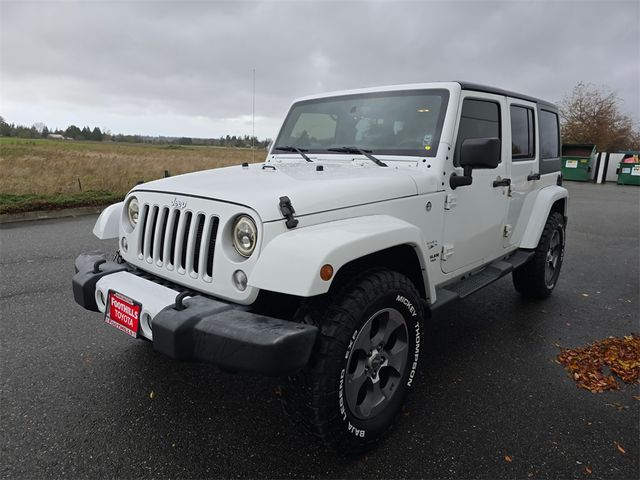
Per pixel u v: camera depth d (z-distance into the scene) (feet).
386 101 10.67
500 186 11.63
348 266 7.40
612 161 63.41
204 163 62.08
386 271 7.50
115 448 7.48
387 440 7.82
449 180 9.60
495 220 11.71
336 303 6.78
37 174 46.06
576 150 67.77
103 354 10.61
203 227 7.11
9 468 6.97
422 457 7.41
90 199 33.12
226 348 5.93
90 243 21.70
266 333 5.82
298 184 7.54
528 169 13.24
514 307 14.52
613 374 10.23
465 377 10.03
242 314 6.37
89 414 8.36
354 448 7.17
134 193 8.61
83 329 11.89
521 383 9.80
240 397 9.03
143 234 8.34
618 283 17.26
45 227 25.89
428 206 9.13
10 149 87.92
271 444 7.66
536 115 13.60
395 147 10.12
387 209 8.20
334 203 7.34
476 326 12.95
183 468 7.06
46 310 13.09
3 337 11.38
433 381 9.85
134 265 8.63
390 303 7.39
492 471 7.10
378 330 7.55
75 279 8.29
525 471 7.11
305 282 5.94
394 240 7.29
